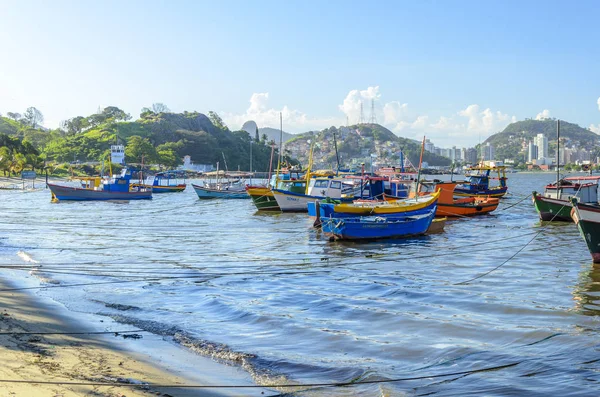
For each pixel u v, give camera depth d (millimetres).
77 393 11172
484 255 32688
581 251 33594
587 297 21703
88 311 19031
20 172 188875
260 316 18719
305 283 24766
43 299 20719
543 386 12805
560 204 48500
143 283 24516
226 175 151250
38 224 52969
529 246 36000
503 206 71312
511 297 21797
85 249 35719
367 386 12703
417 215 40688
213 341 15883
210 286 24016
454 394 12352
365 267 28891
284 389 12445
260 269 28297
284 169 80875
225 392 12133
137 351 14641
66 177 197375
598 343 15727
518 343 15852
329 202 44562
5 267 27953
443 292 22766
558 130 51531
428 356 14805
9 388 11219
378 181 57219
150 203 86062
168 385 12273
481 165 83562
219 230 46969
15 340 14836
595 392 12445
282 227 48344
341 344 15828
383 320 18469
